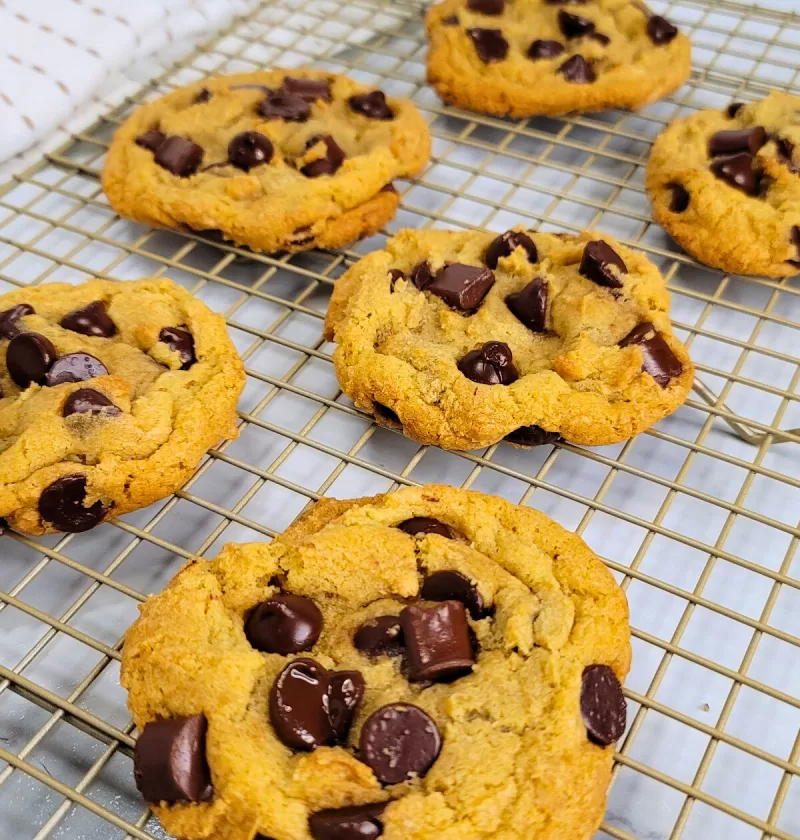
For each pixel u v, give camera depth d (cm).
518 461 18
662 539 17
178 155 21
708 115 23
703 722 14
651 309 18
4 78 23
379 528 15
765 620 14
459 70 25
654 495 17
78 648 15
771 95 23
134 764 12
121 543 16
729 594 16
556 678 13
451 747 12
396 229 22
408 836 11
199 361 18
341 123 23
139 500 16
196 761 12
